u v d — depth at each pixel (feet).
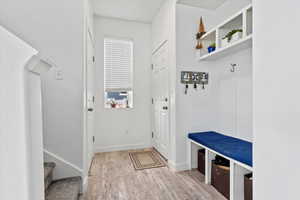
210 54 7.10
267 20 2.39
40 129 2.24
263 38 2.45
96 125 10.29
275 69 2.27
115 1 8.71
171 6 7.81
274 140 2.29
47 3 5.64
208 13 8.02
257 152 2.56
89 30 7.64
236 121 6.97
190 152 7.57
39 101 2.23
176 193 5.71
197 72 7.85
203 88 7.94
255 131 2.60
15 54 1.82
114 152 10.35
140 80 11.17
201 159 7.22
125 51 10.93
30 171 1.95
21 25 5.49
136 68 11.05
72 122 5.81
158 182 6.48
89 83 7.80
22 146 1.87
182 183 6.40
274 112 2.29
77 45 5.87
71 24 5.82
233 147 5.66
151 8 9.43
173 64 7.67
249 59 6.29
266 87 2.41
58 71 5.71
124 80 10.91
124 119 10.87
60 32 5.73
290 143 2.09
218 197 5.47
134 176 7.02
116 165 8.23
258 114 2.55
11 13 5.42
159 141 9.96
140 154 9.91
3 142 1.84
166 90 8.70
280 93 2.20
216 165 5.92
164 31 8.80
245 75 6.51
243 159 4.57
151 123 11.36
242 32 5.44
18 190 1.87
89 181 6.60
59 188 5.00
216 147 5.71
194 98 7.82
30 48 1.82
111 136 10.61
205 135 7.34
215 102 8.16
